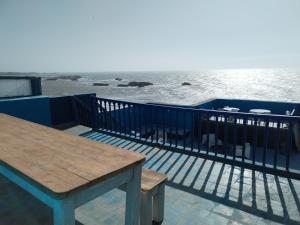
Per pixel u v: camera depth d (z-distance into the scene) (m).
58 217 1.59
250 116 4.25
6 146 2.32
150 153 5.14
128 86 83.69
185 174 4.14
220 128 7.73
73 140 2.54
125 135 6.27
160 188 2.74
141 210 2.59
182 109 5.05
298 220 2.90
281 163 5.91
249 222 2.87
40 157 2.04
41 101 6.91
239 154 6.43
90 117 7.66
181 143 7.28
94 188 1.75
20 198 3.25
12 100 6.27
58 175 1.70
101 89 65.31
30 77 7.26
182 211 3.08
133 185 2.09
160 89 68.44
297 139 6.73
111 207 3.11
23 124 3.33
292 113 7.95
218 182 3.85
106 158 2.05
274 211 3.07
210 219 2.92
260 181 3.87
